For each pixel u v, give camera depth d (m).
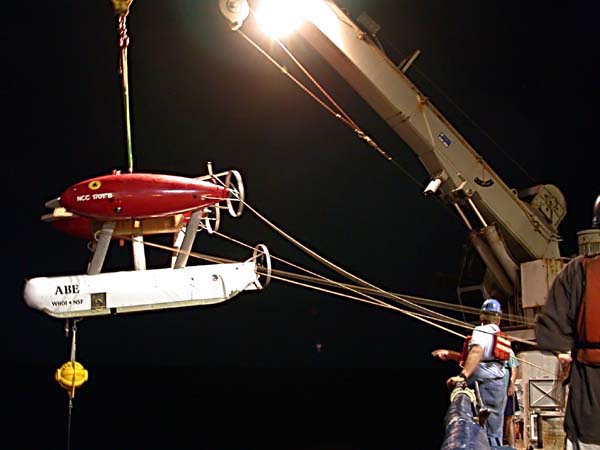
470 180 13.32
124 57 7.74
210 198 7.03
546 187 14.21
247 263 7.16
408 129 13.00
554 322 4.02
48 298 6.84
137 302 6.90
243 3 10.63
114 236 7.09
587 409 3.91
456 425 4.60
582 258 4.05
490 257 13.62
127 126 7.69
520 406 11.20
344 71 12.66
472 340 7.48
